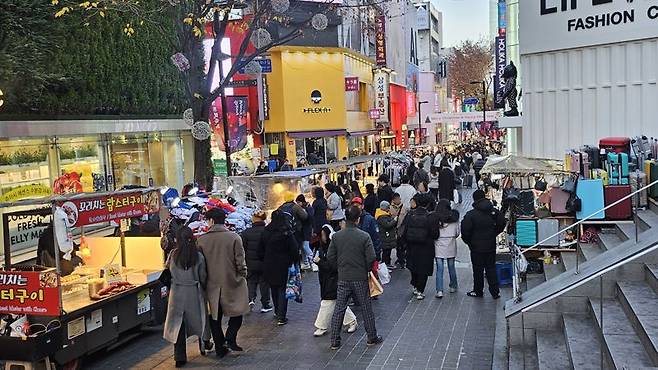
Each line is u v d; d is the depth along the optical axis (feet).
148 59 57.88
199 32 48.55
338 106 118.11
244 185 54.44
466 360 25.80
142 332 31.91
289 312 34.65
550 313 25.46
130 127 54.70
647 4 45.60
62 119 46.44
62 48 45.27
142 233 34.45
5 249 26.09
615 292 25.25
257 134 111.45
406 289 39.45
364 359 26.50
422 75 236.84
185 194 48.44
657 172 35.14
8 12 38.60
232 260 26.99
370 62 145.48
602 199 35.96
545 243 35.96
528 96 53.98
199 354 28.09
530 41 53.01
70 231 26.22
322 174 62.69
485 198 36.29
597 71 48.96
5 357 23.79
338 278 28.30
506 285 38.63
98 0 44.45
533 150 53.78
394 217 45.21
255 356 27.45
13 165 43.06
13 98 39.88
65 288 27.30
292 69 111.86
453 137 281.13
